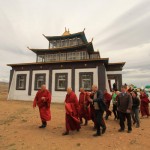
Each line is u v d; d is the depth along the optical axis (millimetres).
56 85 23531
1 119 10219
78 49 27125
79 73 22641
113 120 10492
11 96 25688
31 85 25016
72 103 7516
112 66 24719
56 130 7879
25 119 10320
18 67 26500
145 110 12344
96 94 7145
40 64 24984
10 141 6277
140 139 6379
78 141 6207
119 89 23609
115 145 5719
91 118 8000
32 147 5621
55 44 31469
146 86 27750
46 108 8328
